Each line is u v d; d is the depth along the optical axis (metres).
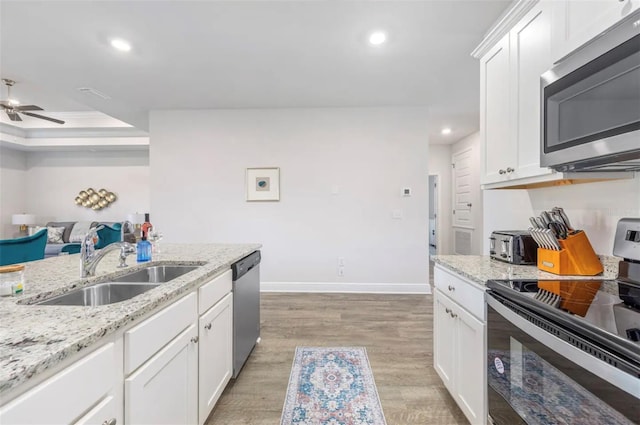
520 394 1.09
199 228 4.17
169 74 3.03
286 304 3.57
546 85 1.32
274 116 4.11
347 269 4.09
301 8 2.04
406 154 4.03
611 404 0.75
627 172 1.33
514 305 1.15
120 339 0.90
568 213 1.69
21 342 0.71
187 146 4.15
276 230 4.13
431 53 2.64
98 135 5.89
